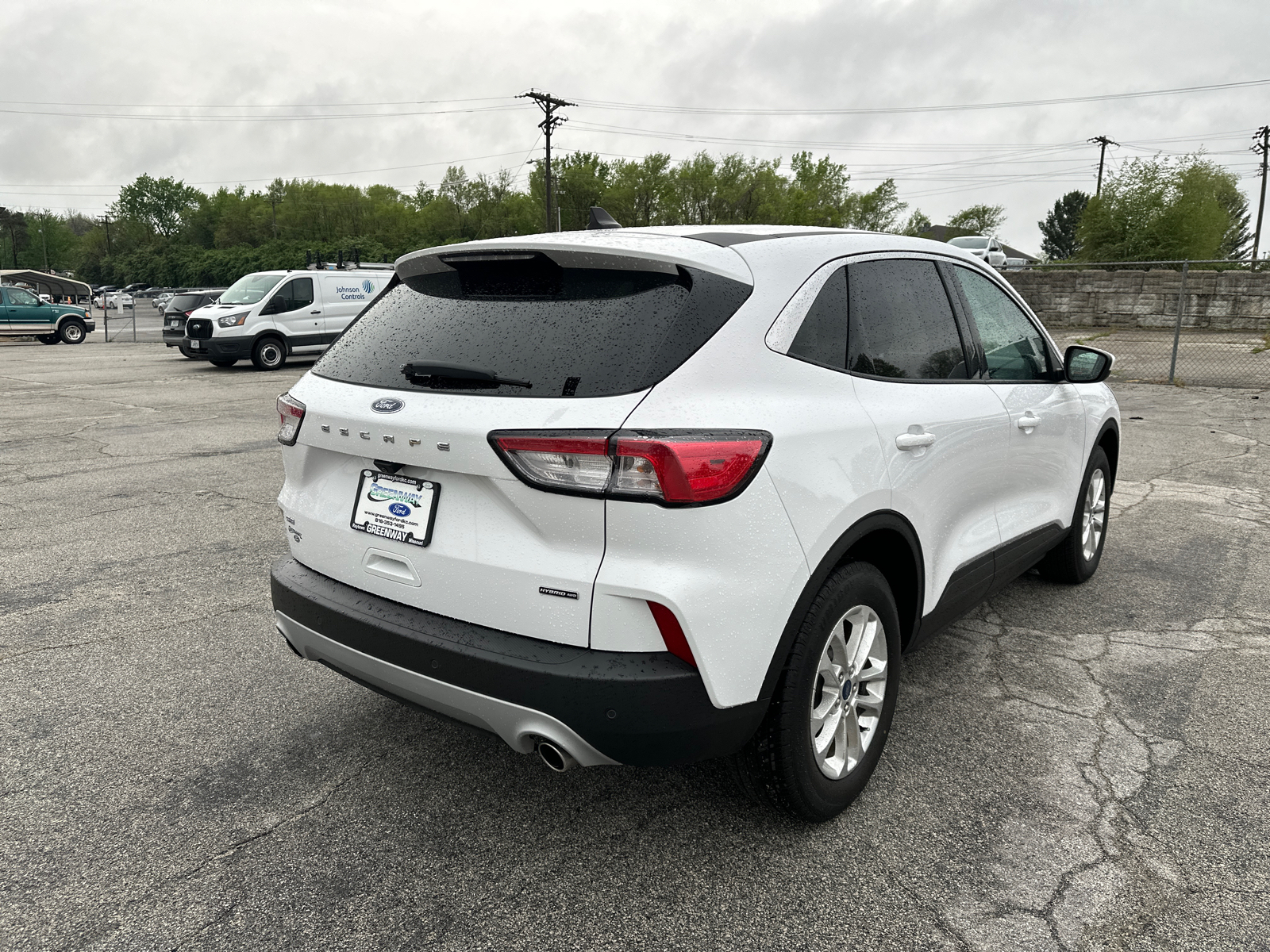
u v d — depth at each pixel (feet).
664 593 6.43
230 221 441.68
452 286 8.30
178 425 33.47
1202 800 8.70
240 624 13.37
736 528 6.66
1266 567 16.17
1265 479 23.68
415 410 7.25
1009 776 9.16
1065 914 7.09
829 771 8.10
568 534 6.64
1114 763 9.41
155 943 6.79
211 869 7.69
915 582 9.06
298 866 7.73
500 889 7.41
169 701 10.89
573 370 6.84
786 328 7.64
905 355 9.23
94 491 22.20
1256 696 11.01
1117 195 113.91
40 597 14.48
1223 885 7.43
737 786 9.00
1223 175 110.83
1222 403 39.42
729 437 6.65
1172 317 77.66
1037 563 15.11
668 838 8.12
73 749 9.73
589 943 6.78
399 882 7.51
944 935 6.86
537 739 7.02
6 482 23.31
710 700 6.74
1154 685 11.34
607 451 6.39
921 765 9.38
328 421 8.00
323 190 412.36
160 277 445.37
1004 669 11.82
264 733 10.11
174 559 16.58
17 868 7.69
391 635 7.37
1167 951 6.68
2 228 498.28
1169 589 15.03
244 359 57.21
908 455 8.57
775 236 8.43
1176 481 23.53
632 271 7.39
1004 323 11.64
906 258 9.80
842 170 261.44
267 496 21.66
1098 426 14.32
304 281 59.11
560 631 6.72
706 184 266.98
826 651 8.03
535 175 279.69
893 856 7.84
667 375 6.70
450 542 7.19
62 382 50.39
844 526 7.59
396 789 8.96
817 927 6.96
